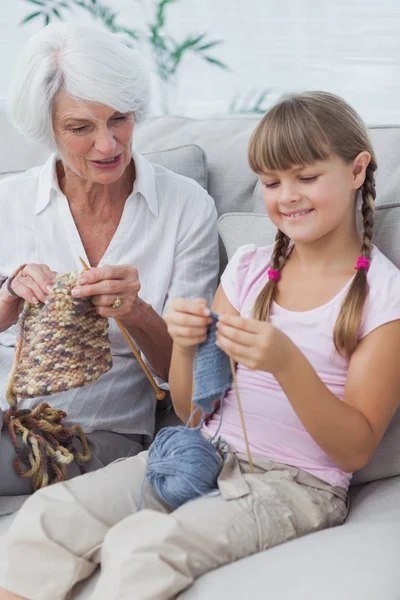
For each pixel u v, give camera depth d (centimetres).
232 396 148
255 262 160
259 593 110
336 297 145
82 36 160
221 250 188
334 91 265
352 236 150
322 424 131
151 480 134
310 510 132
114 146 162
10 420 154
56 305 150
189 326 127
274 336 124
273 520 128
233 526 124
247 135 196
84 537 126
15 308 162
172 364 147
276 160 140
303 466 138
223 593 112
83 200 175
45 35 161
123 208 177
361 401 136
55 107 162
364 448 133
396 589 107
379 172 172
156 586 114
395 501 138
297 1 260
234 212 188
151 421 176
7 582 123
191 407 143
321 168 140
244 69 270
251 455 141
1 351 179
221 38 269
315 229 143
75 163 166
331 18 259
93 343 153
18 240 179
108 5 275
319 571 111
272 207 145
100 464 164
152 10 271
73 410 167
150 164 182
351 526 126
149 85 168
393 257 153
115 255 176
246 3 264
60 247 177
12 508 149
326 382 143
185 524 121
